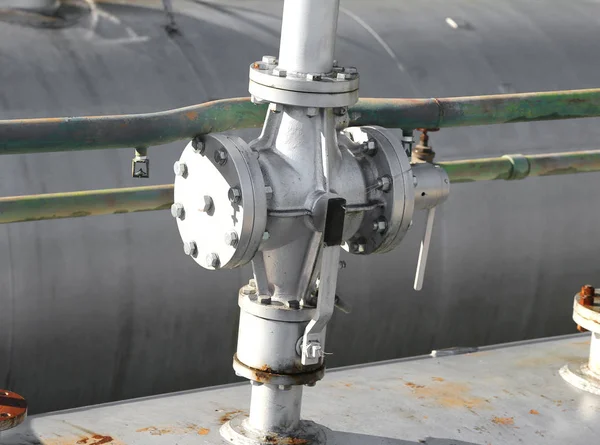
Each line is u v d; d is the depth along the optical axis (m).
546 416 3.35
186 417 3.13
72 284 5.17
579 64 7.19
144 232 5.29
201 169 2.67
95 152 5.25
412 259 6.11
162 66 5.71
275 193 2.64
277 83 2.58
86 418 3.11
